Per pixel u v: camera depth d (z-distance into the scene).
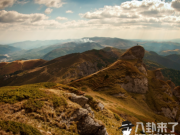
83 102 23.39
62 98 20.06
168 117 68.69
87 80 80.38
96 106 28.98
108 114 28.84
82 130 16.44
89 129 16.84
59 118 16.22
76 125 16.42
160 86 87.88
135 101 69.69
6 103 14.31
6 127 11.01
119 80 82.19
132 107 62.06
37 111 15.31
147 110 66.19
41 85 34.38
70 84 77.69
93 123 17.41
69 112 17.58
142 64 117.31
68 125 16.02
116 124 25.59
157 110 70.00
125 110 50.59
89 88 73.81
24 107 14.94
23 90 18.06
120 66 94.31
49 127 14.19
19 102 15.20
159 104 73.00
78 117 17.34
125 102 65.31
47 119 15.16
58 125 15.17
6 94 15.62
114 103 57.75
